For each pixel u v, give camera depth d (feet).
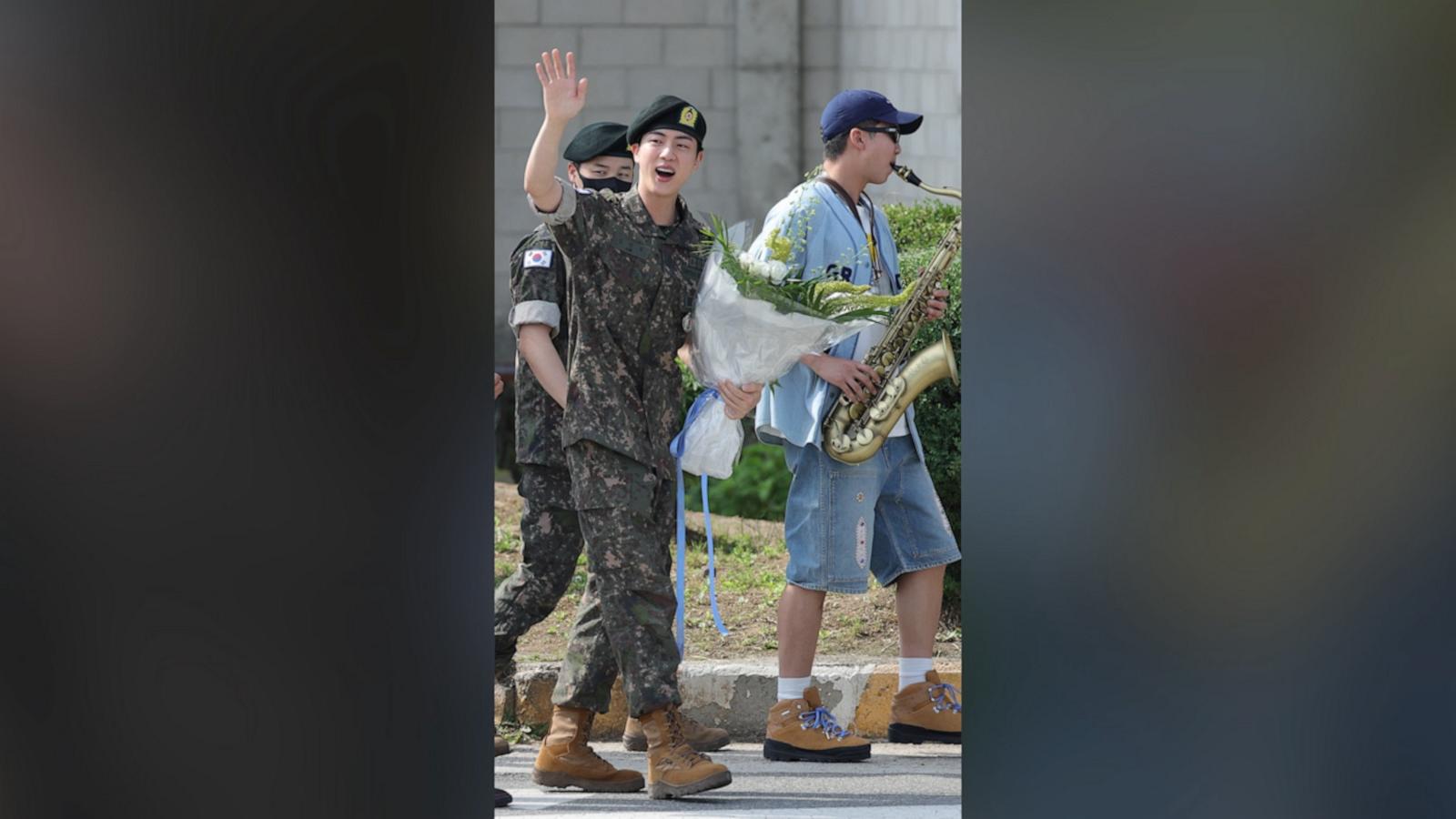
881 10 128.36
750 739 67.10
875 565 64.80
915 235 95.35
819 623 62.64
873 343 62.75
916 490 63.31
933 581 64.18
